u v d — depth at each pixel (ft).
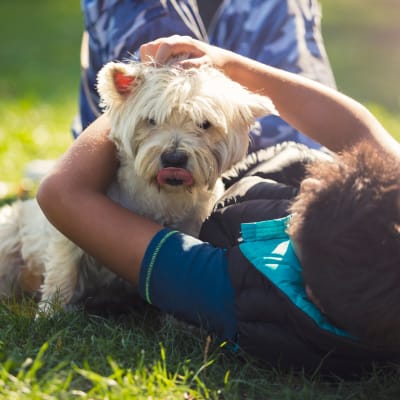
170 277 15.72
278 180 19.95
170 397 14.23
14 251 22.43
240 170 20.65
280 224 15.60
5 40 79.66
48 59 70.59
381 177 14.33
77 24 90.27
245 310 15.25
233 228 17.13
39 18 93.61
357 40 82.17
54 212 17.16
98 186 17.76
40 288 21.65
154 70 17.57
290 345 15.15
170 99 17.02
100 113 24.27
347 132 18.31
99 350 16.05
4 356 15.56
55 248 19.44
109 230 16.51
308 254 14.26
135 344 16.85
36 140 42.01
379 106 53.21
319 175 14.84
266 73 18.75
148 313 19.89
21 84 58.34
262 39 24.70
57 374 14.82
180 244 16.07
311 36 25.39
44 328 17.31
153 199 18.83
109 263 16.63
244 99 17.97
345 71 67.87
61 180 17.26
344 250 13.99
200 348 16.60
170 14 23.24
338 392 15.29
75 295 19.95
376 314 13.97
